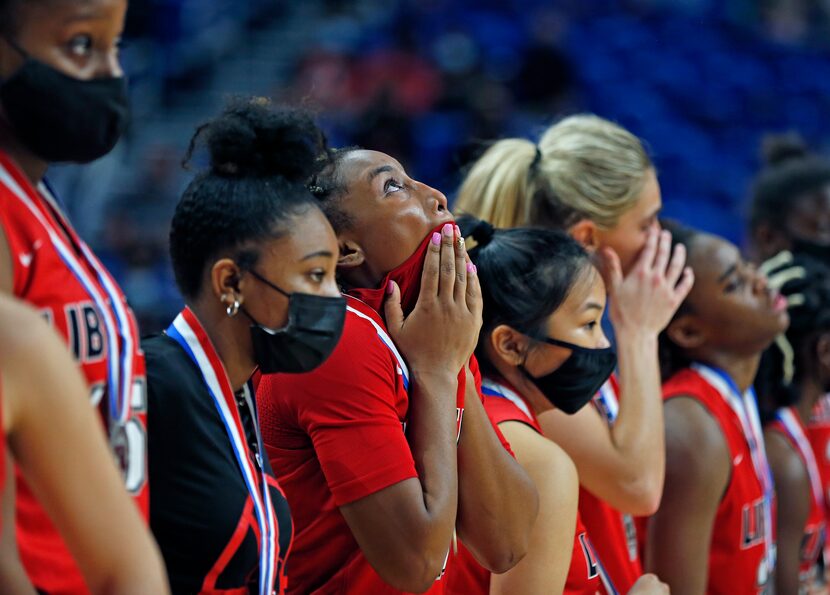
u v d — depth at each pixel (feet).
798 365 37.70
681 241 32.76
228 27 123.54
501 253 25.14
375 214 21.58
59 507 13.60
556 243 25.27
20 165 16.22
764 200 45.60
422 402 20.89
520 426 24.43
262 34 123.85
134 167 100.99
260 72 119.14
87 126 15.80
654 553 30.68
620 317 29.37
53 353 13.30
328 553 21.58
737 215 109.50
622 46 128.16
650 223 31.55
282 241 18.03
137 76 114.21
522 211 31.48
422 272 21.59
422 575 19.77
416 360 21.18
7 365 12.91
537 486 23.77
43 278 15.71
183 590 18.12
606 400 30.48
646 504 27.37
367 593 21.34
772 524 33.24
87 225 94.53
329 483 20.13
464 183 33.27
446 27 122.72
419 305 21.29
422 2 128.67
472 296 21.59
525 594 23.35
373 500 19.70
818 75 130.31
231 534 18.25
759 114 125.49
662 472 27.86
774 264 38.86
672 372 33.19
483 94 105.60
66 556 16.11
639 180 31.07
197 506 18.12
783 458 36.45
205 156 20.70
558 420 27.35
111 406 16.29
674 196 112.88
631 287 29.63
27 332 13.12
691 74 126.52
